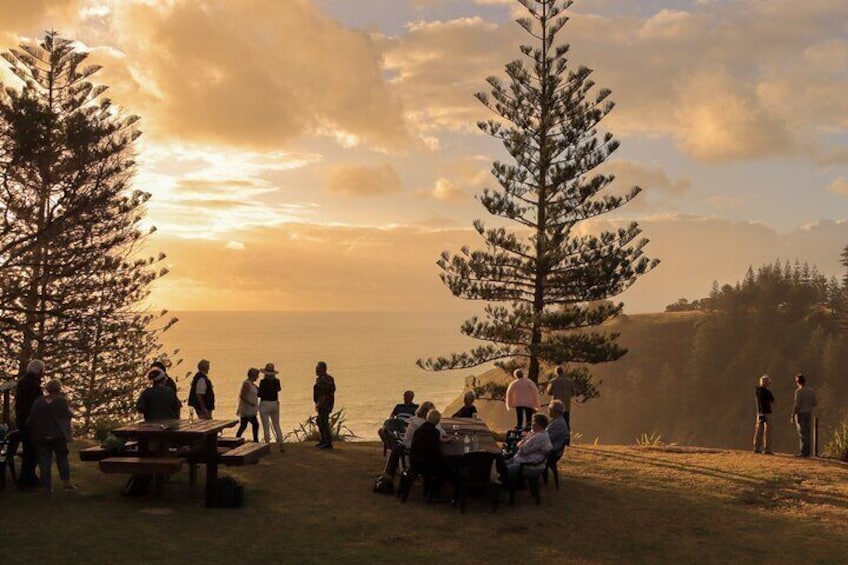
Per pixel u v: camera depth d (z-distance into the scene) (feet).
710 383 489.26
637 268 73.97
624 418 501.56
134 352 95.20
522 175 75.92
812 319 509.76
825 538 31.86
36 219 71.77
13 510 30.19
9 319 70.74
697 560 28.48
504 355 75.56
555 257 72.84
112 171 68.59
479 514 33.58
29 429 32.83
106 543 26.25
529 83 77.87
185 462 32.83
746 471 46.16
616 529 32.24
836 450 55.52
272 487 36.91
